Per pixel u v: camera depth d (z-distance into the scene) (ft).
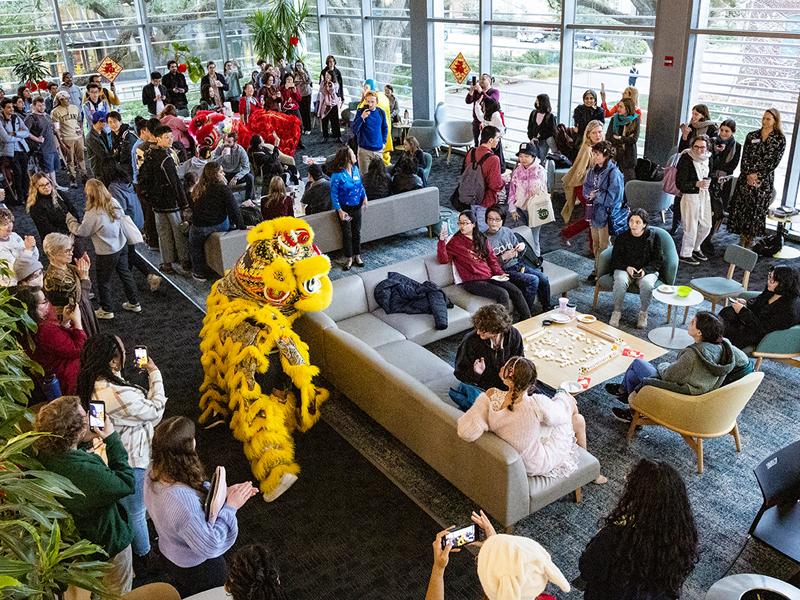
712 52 29.53
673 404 15.01
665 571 8.67
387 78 49.08
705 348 14.98
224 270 24.64
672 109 30.94
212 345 16.39
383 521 14.33
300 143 45.44
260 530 14.17
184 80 47.67
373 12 48.14
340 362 17.25
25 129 34.91
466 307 20.48
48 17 48.52
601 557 8.98
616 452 16.24
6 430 9.16
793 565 13.06
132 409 12.40
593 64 34.81
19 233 31.81
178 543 10.35
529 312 21.01
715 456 15.99
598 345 18.12
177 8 52.65
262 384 16.06
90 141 32.86
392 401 15.56
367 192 27.76
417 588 12.71
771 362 19.69
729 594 10.07
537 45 37.14
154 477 10.32
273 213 24.47
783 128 27.84
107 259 22.56
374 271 20.90
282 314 16.93
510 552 7.56
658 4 30.14
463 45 41.60
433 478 15.56
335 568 13.21
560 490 13.71
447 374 17.28
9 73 48.39
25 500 7.55
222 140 30.66
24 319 10.88
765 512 12.46
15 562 6.31
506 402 13.17
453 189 35.06
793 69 26.94
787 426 16.94
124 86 52.85
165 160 25.20
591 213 24.57
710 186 25.99
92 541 10.55
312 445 16.74
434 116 44.27
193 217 24.80
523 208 24.88
